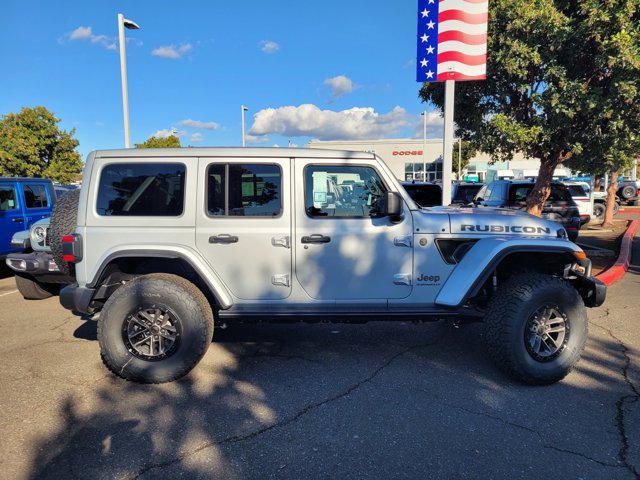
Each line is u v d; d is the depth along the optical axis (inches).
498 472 101.2
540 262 166.2
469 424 121.9
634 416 125.3
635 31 235.5
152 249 148.9
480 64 250.2
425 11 250.8
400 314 154.0
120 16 549.3
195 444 113.6
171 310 144.7
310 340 189.8
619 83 235.6
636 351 174.2
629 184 1285.7
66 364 166.4
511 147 282.7
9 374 157.6
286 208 150.9
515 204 406.9
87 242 149.9
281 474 101.3
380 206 153.7
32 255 242.2
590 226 639.1
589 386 144.7
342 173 153.1
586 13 244.5
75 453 110.0
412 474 100.8
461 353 173.9
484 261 147.6
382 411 129.3
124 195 151.2
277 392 142.1
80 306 149.7
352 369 159.3
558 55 259.1
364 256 152.3
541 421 123.1
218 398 138.6
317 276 152.6
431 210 161.9
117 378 153.9
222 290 151.9
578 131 279.7
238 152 151.2
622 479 98.5
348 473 101.4
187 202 149.8
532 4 246.8
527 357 141.9
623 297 254.4
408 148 1909.4
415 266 153.4
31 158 964.0
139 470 103.1
